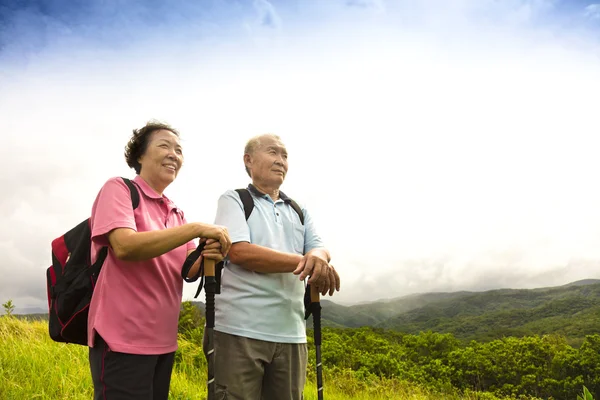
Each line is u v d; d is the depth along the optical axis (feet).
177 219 8.51
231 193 9.36
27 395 13.92
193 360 23.25
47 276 7.27
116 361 6.63
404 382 46.50
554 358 105.40
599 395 99.55
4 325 23.25
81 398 14.38
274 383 8.56
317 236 10.11
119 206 7.09
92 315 6.74
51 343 21.77
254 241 8.99
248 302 8.48
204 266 7.63
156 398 7.18
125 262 7.05
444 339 105.29
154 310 7.10
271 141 9.87
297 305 8.98
